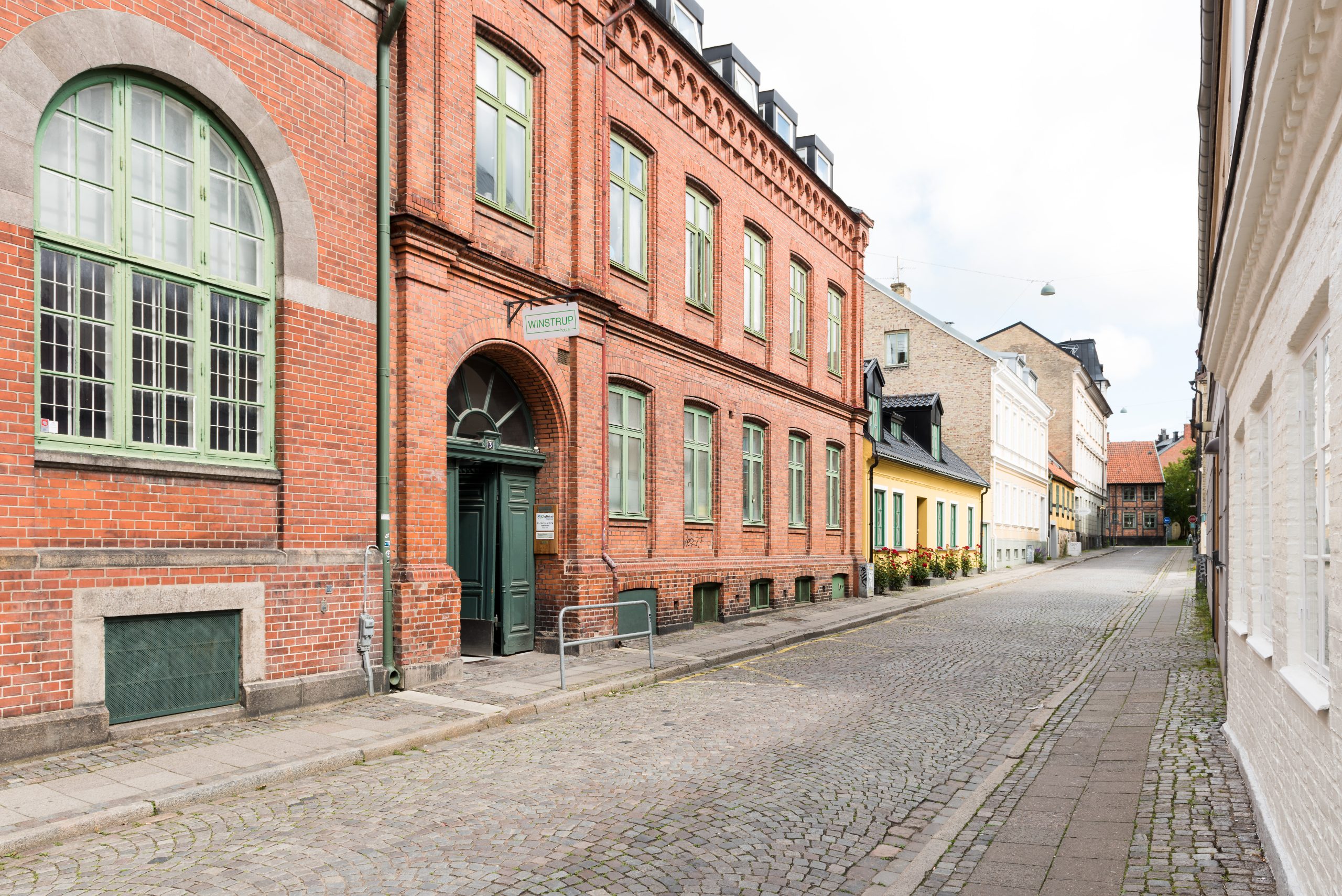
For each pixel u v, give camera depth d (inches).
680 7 713.6
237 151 332.8
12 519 257.6
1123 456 3700.8
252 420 333.4
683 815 233.6
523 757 292.0
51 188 274.4
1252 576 246.2
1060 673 471.8
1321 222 136.9
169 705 301.1
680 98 629.9
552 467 513.0
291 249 344.2
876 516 1028.5
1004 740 323.9
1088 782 265.1
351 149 372.8
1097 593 1024.9
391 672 377.7
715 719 353.4
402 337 392.8
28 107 263.1
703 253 676.7
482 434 472.1
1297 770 164.7
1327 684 154.0
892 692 415.5
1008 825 228.5
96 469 279.4
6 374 256.5
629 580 557.6
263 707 324.8
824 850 212.4
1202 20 284.2
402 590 383.9
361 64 379.2
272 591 331.9
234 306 329.1
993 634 645.9
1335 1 108.8
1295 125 139.0
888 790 262.7
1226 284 231.6
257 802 242.2
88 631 274.1
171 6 305.0
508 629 490.0
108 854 202.2
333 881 187.0
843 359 935.0
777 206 781.9
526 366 485.7
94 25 280.7
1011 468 1680.6
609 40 550.3
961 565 1272.1
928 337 1567.4
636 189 592.7
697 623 650.2
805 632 621.3
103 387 285.9
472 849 206.7
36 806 224.1
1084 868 196.4
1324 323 150.4
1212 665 484.4
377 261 383.2
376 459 378.9
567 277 511.2
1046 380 2325.3
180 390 309.6
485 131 462.0
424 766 280.1
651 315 602.5
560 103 509.4
